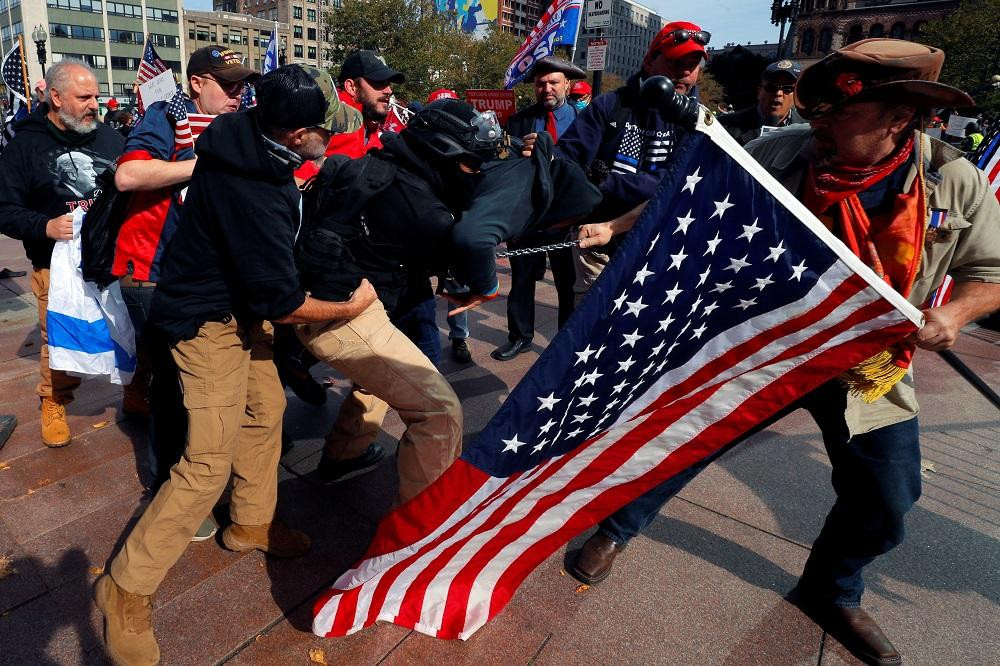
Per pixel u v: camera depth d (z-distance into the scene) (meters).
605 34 8.44
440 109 2.09
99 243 2.63
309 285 2.11
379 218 2.12
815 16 61.28
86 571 2.43
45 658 2.04
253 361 2.32
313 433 3.50
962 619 2.37
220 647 2.10
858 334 1.71
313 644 2.12
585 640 2.19
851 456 2.04
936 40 38.50
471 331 5.38
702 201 1.61
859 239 1.80
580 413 1.81
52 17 85.81
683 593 2.43
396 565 2.00
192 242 1.87
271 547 2.49
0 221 2.97
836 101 1.70
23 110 5.33
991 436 3.83
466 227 2.08
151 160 2.52
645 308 1.71
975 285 1.80
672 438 1.93
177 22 95.75
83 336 2.98
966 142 10.12
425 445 2.26
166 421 2.55
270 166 1.74
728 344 1.82
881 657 2.13
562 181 2.37
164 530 1.92
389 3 41.94
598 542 2.48
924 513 3.01
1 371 4.43
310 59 110.19
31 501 2.86
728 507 2.99
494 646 2.14
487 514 1.91
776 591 2.46
